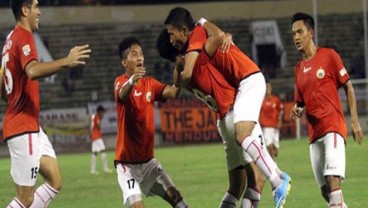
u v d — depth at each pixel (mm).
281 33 104375
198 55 21094
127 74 23578
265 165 20844
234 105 21344
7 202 39406
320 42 105062
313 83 23688
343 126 23609
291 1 106938
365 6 99125
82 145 85375
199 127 86562
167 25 21797
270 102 54969
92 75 97250
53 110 85000
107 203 36688
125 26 103938
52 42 101125
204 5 106688
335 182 23062
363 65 101500
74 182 48688
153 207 33594
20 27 21312
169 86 23562
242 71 21391
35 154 21344
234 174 23031
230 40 21500
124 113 23125
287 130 86000
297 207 32000
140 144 23297
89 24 103250
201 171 51625
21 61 20812
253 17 106250
